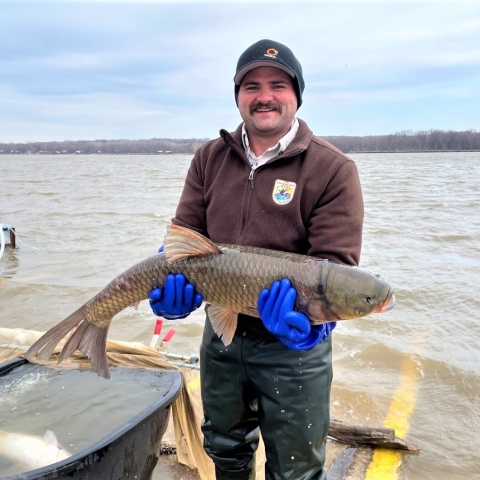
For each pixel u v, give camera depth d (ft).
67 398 10.31
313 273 8.10
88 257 37.81
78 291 29.04
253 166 9.38
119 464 8.16
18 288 29.37
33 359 11.76
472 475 12.66
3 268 34.47
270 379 9.16
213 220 9.82
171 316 9.29
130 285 9.13
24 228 50.98
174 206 69.46
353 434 13.38
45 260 36.88
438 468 12.84
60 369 11.51
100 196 84.58
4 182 122.62
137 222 54.54
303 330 8.07
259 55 8.94
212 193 9.84
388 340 21.20
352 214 8.83
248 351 9.27
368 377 18.11
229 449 10.08
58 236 46.47
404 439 14.10
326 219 8.84
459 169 181.16
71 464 7.27
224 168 9.73
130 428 8.16
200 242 8.68
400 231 46.60
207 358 9.90
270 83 9.05
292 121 9.50
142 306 25.45
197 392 14.01
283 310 8.08
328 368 9.36
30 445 8.88
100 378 11.07
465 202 69.41
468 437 14.35
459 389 17.21
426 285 28.91
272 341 9.13
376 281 7.88
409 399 16.52
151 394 10.45
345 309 7.99
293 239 9.16
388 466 12.66
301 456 9.23
